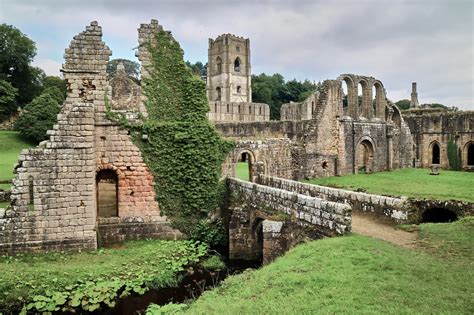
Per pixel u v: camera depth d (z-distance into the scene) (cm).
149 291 1695
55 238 1920
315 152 3759
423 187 2880
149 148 2258
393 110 4659
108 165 2205
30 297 1539
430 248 1406
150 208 2269
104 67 2161
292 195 1773
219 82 10525
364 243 1369
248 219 2150
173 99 2339
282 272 1247
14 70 7781
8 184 3170
